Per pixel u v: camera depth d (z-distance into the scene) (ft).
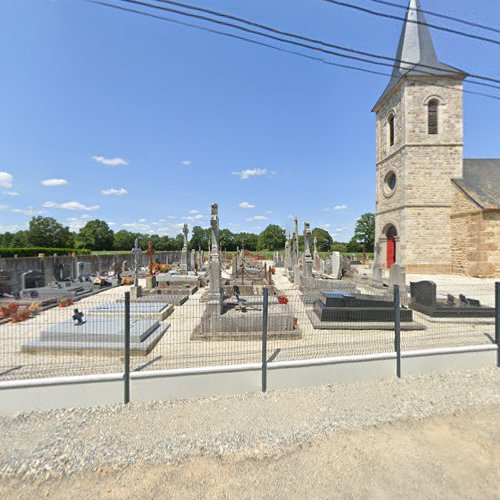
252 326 22.88
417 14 73.41
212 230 28.27
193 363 16.96
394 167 75.56
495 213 59.62
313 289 45.73
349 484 8.61
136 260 40.45
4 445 10.41
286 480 8.82
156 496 8.30
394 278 39.81
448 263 69.36
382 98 79.97
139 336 19.33
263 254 187.11
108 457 9.86
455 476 8.87
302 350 19.26
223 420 11.95
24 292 37.29
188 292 42.70
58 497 8.32
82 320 21.74
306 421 11.87
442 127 69.67
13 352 19.25
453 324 26.71
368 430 11.28
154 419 12.01
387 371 15.79
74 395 12.89
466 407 12.82
